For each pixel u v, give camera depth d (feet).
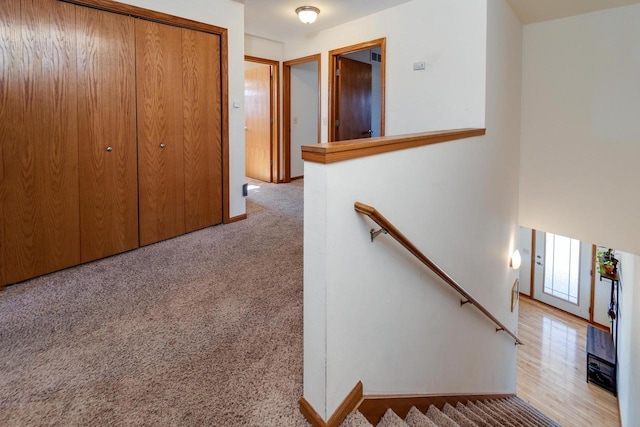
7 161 7.66
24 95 7.77
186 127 11.25
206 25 11.32
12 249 7.91
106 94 9.18
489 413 9.33
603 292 22.11
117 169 9.62
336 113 16.53
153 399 4.79
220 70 12.06
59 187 8.54
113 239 9.75
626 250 11.74
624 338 16.11
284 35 17.24
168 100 10.64
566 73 12.31
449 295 7.82
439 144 6.84
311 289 4.31
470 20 10.24
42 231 8.34
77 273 8.66
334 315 4.27
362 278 4.75
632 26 10.88
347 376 4.64
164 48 10.35
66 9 8.24
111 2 8.97
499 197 11.44
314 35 16.72
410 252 5.79
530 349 20.72
